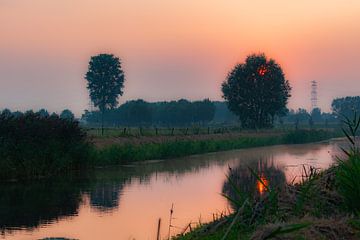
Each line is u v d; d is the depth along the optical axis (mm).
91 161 34656
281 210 10453
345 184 10039
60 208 19234
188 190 23844
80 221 16844
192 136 60594
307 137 76625
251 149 59250
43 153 30297
